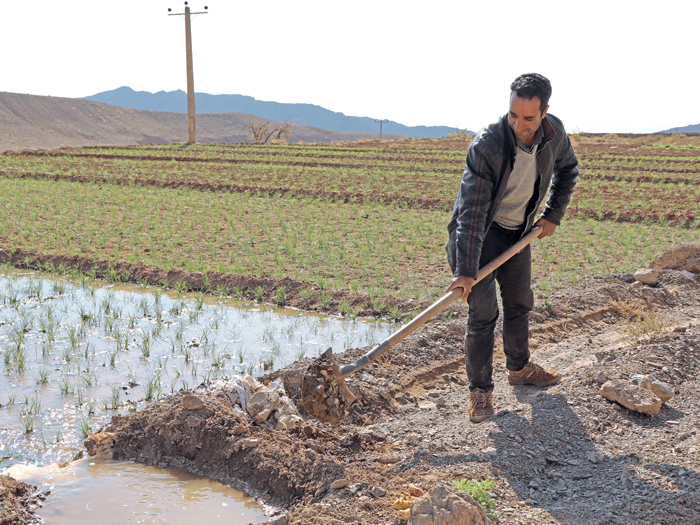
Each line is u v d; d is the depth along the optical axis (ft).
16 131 363.76
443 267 31.35
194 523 9.78
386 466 10.77
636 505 8.82
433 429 12.71
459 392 15.37
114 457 12.29
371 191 64.03
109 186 66.33
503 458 10.62
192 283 27.61
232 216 46.70
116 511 10.10
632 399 12.33
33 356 18.71
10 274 29.76
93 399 15.64
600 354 15.96
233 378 14.23
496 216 12.67
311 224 43.29
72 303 24.68
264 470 10.82
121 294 26.37
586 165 100.78
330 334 21.59
